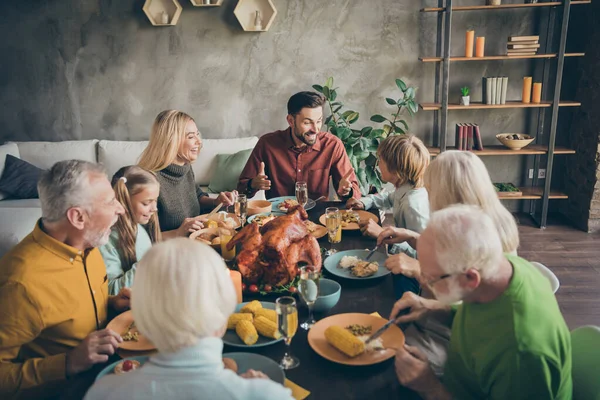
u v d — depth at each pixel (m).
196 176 4.59
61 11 4.65
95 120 4.90
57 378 1.41
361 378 1.38
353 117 4.55
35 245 1.52
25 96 4.85
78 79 4.80
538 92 4.44
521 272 1.28
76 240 1.56
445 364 1.46
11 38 4.71
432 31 4.62
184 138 2.59
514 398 1.24
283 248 1.83
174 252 0.99
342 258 2.06
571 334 1.51
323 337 1.55
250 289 1.82
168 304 0.95
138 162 2.61
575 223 4.68
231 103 4.84
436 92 4.69
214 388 0.96
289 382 1.36
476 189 1.72
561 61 4.26
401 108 4.82
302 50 4.71
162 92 4.82
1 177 4.43
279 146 3.29
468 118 4.82
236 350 1.52
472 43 4.38
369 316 1.64
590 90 4.36
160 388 0.96
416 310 1.62
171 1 4.58
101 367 1.45
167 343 0.96
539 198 4.65
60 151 4.63
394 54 4.69
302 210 2.01
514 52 4.34
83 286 1.60
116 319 1.66
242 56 4.73
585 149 4.46
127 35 4.70
